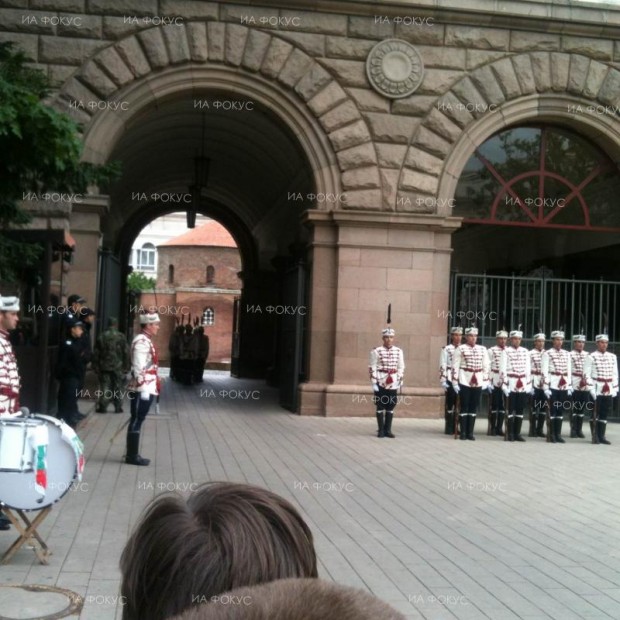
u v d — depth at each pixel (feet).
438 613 19.88
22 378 43.09
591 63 63.52
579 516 31.27
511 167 65.05
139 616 4.98
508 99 62.75
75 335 46.96
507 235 83.15
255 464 39.55
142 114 61.05
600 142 65.36
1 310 25.21
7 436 21.83
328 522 28.58
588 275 78.89
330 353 61.67
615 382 55.36
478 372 53.36
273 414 62.39
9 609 18.67
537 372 56.34
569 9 62.39
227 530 4.98
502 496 34.42
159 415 59.67
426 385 61.67
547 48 63.16
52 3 58.08
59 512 28.48
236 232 117.39
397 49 61.36
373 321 60.95
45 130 33.96
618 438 58.23
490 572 23.53
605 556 25.73
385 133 61.41
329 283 61.52
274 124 64.90
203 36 59.52
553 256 83.10
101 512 28.63
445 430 55.11
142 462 38.22
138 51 58.85
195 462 39.55
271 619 3.37
